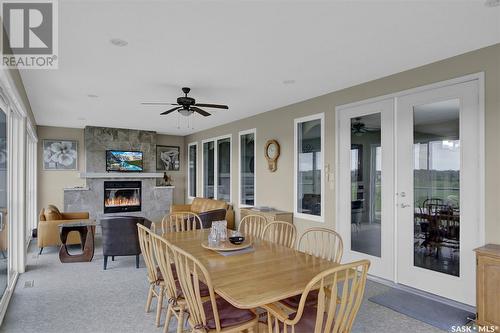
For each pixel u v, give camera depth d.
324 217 4.78
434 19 2.51
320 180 4.92
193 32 2.73
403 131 3.78
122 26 2.60
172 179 9.45
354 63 3.49
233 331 1.96
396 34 2.77
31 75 3.82
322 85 4.33
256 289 1.85
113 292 3.62
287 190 5.53
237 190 6.97
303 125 5.28
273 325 2.09
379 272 4.02
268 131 6.00
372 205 4.12
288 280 2.00
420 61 3.44
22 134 4.28
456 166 3.29
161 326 2.82
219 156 7.78
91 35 2.78
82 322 2.89
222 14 2.42
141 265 4.71
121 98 4.99
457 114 3.29
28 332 2.70
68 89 4.47
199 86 4.36
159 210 8.77
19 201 4.24
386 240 3.94
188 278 1.96
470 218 3.16
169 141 9.43
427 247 3.54
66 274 4.27
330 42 2.94
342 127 4.54
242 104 5.47
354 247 4.35
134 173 8.34
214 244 2.85
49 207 5.94
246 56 3.28
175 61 3.41
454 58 3.29
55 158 7.82
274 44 2.98
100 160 8.02
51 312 3.09
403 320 2.92
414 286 3.64
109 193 8.10
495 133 2.98
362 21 2.54
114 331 2.73
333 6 2.31
